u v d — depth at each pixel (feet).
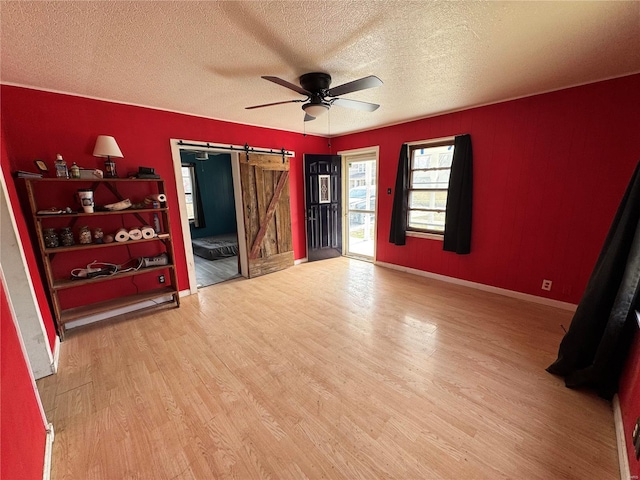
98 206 9.27
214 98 9.46
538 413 5.52
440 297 11.19
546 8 4.88
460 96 9.79
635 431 4.24
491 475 4.39
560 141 9.24
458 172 11.57
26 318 6.51
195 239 22.16
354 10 4.88
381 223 15.30
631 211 5.32
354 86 6.70
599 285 5.80
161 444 5.01
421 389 6.23
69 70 7.04
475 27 5.46
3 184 6.28
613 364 5.58
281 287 12.78
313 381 6.55
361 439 5.05
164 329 9.09
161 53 6.28
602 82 8.27
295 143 15.46
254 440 5.07
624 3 4.73
